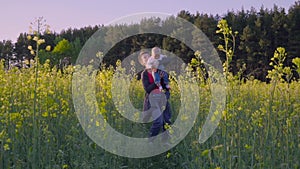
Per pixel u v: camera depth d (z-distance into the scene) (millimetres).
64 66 9141
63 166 4941
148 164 5953
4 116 5211
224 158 4586
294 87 6070
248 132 5352
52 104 5844
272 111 5449
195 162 5133
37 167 4863
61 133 5910
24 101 6293
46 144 5027
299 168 4727
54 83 7195
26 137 5277
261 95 7246
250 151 4941
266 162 4672
